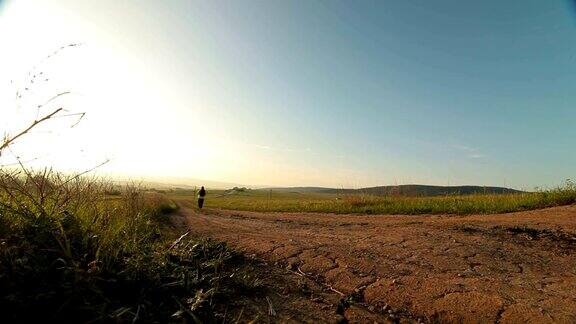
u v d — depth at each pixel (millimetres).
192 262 3826
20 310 2146
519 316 2871
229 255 4527
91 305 2328
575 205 9805
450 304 3168
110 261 2932
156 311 2598
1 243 2432
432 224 7945
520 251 5258
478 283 3715
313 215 13539
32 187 3039
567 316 2859
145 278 2939
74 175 3406
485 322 2834
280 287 3645
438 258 4812
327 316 2990
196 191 27750
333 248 5391
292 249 5305
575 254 5090
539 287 3631
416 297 3367
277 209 17625
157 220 8297
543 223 7137
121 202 4777
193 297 2887
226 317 2781
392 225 8484
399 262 4605
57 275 2475
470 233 6582
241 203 28406
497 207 11070
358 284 3789
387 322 2938
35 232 2734
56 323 2164
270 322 2797
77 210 3318
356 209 13961
